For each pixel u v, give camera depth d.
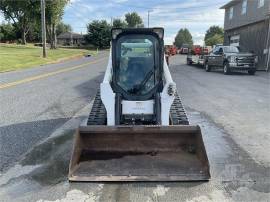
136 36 6.18
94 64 27.92
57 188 4.84
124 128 5.43
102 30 76.81
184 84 15.82
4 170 5.47
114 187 4.82
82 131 5.43
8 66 23.55
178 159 5.36
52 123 8.27
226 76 20.27
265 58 26.67
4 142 6.82
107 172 5.10
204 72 23.20
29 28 76.00
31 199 4.55
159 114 5.95
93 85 14.70
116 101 5.98
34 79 16.52
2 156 6.06
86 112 9.45
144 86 6.14
